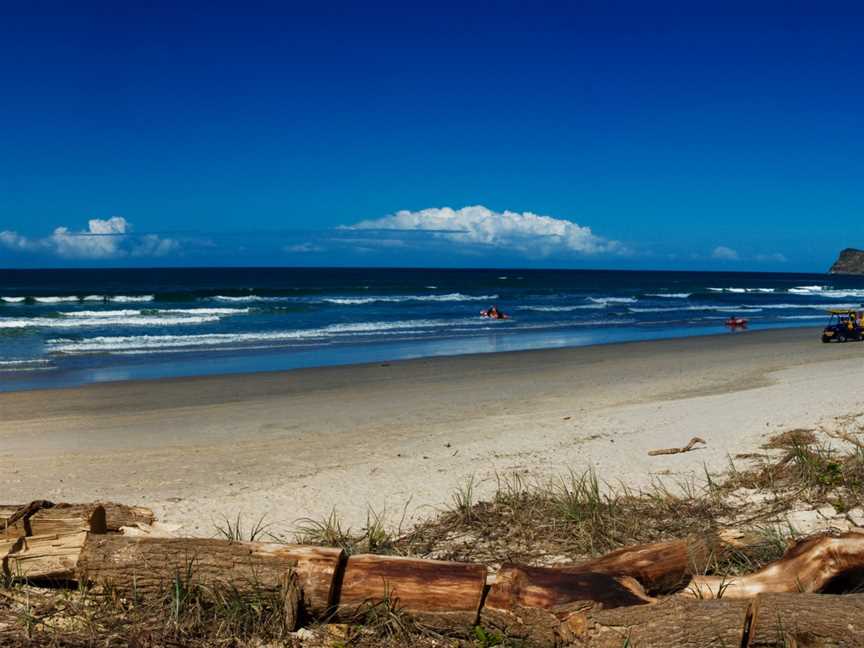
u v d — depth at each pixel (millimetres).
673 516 6281
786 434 9109
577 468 8336
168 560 4293
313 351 24000
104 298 47094
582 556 5457
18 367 19703
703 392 14820
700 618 3535
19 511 4676
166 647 3881
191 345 25344
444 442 10359
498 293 67562
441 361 21219
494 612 3939
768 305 58062
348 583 4125
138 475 8711
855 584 4133
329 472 8664
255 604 4160
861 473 6840
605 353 23422
